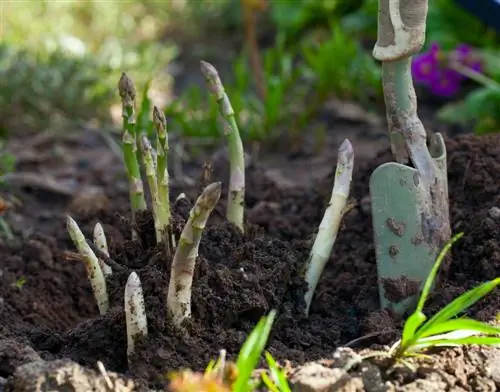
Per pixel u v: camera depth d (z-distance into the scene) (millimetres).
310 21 5469
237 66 3986
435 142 2311
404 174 2211
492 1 3545
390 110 2236
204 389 1787
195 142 3904
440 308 2246
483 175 2639
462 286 2338
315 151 3969
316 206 2977
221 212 2824
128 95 2217
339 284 2465
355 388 1850
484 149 2734
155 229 2281
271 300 2205
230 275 2176
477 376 1955
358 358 1922
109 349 2078
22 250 2830
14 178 3432
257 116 4102
